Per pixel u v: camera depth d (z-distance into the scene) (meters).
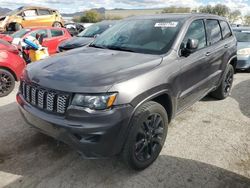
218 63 4.82
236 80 7.36
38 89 2.89
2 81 5.99
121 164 3.25
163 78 3.15
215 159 3.38
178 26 3.88
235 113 4.88
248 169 3.18
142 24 4.23
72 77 2.79
